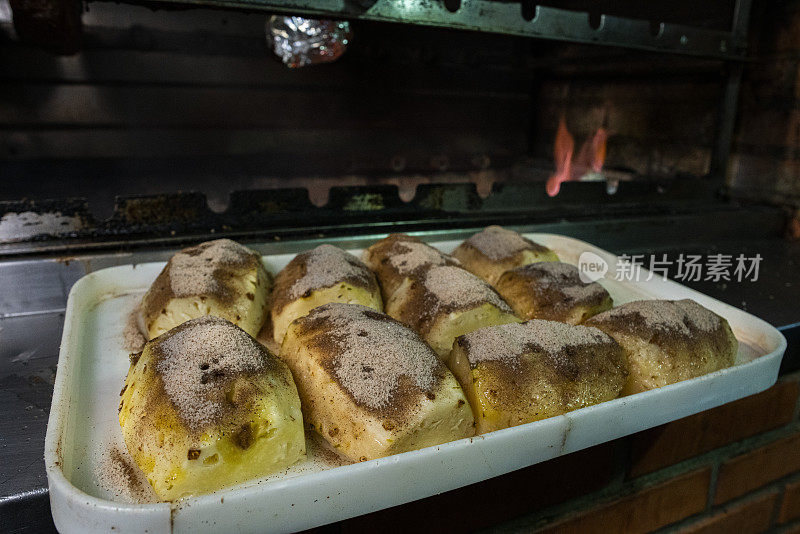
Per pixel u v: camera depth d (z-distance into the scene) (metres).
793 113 0.80
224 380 0.27
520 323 0.34
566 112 1.22
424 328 0.37
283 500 0.23
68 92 0.93
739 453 0.49
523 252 0.49
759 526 0.54
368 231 0.60
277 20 0.87
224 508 0.22
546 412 0.30
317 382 0.30
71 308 0.40
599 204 0.75
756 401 0.47
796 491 0.56
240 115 1.04
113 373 0.35
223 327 0.30
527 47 1.24
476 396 0.30
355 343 0.30
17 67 0.89
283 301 0.40
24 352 0.41
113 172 0.99
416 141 1.19
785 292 0.58
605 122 1.12
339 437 0.28
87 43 0.91
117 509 0.21
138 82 0.97
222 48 1.00
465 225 0.63
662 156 0.99
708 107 0.90
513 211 0.69
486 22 0.57
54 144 0.94
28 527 0.27
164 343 0.30
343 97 1.11
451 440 0.28
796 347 0.48
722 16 0.82
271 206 0.58
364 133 1.14
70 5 0.63
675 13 0.92
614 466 0.40
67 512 0.22
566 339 0.33
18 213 0.49
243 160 1.07
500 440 0.26
